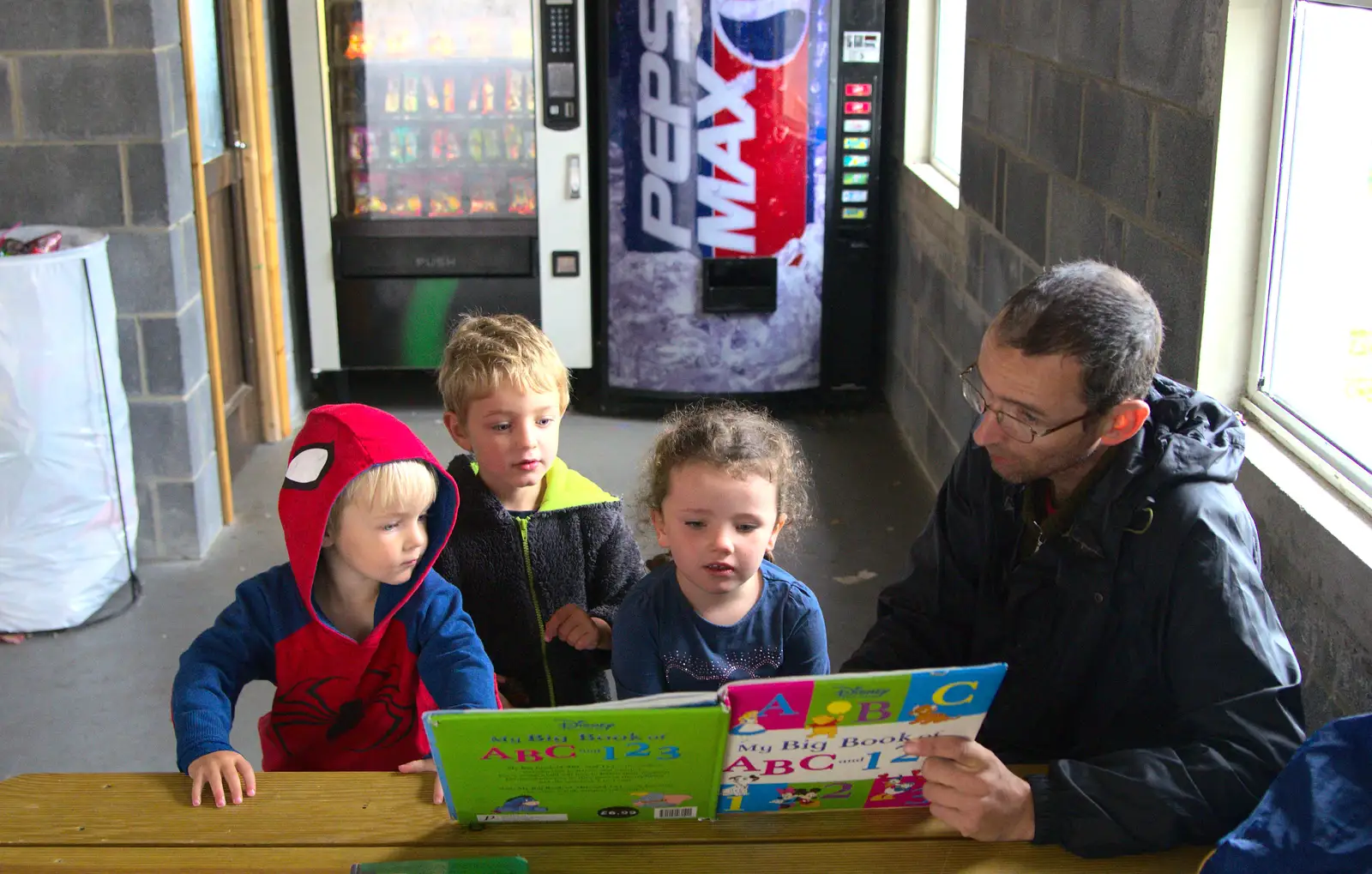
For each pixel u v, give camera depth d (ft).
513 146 15.30
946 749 4.15
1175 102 6.88
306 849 4.24
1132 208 7.54
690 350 15.17
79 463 10.34
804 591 5.24
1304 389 6.61
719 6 13.89
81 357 10.14
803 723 3.97
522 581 6.02
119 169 10.72
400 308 15.28
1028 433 4.64
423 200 15.44
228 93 13.12
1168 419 4.97
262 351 14.14
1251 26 6.22
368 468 4.74
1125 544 4.73
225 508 12.45
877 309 16.17
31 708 9.53
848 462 14.16
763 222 14.69
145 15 10.34
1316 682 5.83
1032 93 9.41
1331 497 5.99
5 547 10.23
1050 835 4.21
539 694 6.18
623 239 14.80
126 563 11.14
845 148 14.66
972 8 11.12
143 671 10.04
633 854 4.19
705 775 4.14
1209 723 4.38
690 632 5.13
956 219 12.02
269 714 5.47
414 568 5.16
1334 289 6.45
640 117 14.33
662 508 5.01
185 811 4.44
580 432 14.96
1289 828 3.75
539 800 4.23
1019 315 4.58
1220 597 4.51
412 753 5.40
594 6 14.99
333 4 14.71
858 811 4.43
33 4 10.26
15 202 10.79
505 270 15.20
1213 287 6.63
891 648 5.57
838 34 14.21
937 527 5.60
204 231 11.61
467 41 14.99
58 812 4.44
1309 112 6.35
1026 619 5.09
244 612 5.12
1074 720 5.16
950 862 4.17
